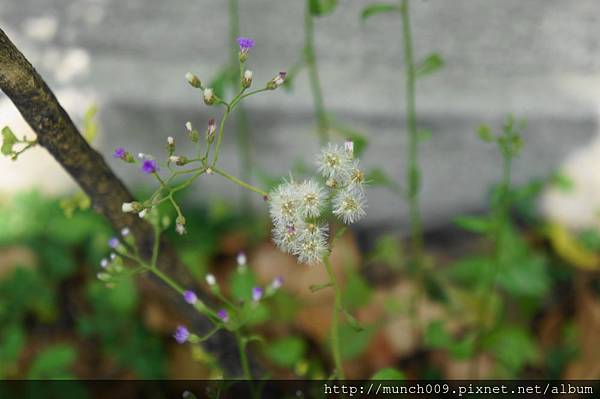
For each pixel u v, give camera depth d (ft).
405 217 2.67
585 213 2.60
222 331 1.84
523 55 2.46
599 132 2.43
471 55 2.47
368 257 2.59
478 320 2.26
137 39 2.53
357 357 2.25
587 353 2.26
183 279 1.78
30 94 1.47
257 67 2.50
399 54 2.48
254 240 2.48
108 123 2.50
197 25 2.50
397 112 2.40
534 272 2.22
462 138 2.46
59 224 2.37
